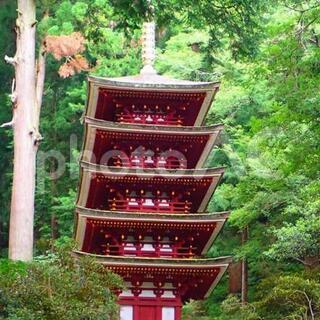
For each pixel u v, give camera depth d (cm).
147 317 4453
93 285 2978
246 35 3681
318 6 3684
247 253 5388
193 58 6259
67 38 5141
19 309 2805
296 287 3891
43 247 3941
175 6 3444
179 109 4725
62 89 6919
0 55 6819
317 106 3528
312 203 4488
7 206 6844
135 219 4412
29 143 3884
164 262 4388
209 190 4588
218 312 5756
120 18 3447
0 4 6644
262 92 5797
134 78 4703
